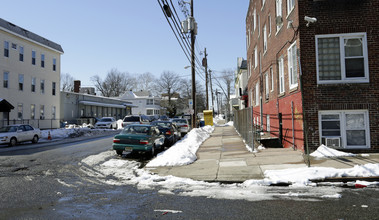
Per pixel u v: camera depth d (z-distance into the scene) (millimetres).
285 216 4691
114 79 91438
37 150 14578
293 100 11461
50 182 7453
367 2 10281
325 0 10414
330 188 6395
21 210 5133
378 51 10141
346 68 10297
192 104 24516
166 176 7871
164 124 17438
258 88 21234
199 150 13375
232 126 33844
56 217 4762
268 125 17234
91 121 43688
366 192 6016
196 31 21219
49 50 34219
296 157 9648
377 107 10023
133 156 12328
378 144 9969
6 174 8500
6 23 27625
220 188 6711
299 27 10500
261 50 19141
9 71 27594
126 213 4973
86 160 11250
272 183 6867
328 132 10336
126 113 62094
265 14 17578
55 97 35344
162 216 4805
